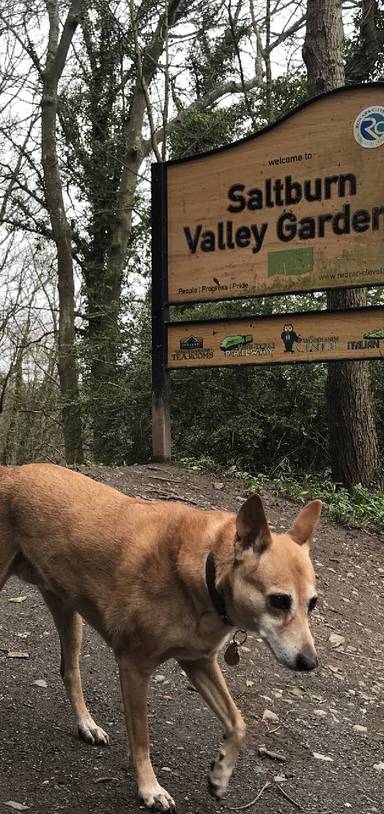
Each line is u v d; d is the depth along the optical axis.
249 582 0.98
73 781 1.07
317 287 2.64
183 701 1.36
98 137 6.19
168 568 1.03
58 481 1.20
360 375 3.06
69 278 5.61
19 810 0.98
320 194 2.62
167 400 2.93
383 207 2.52
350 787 1.19
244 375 3.39
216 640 1.04
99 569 1.08
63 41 5.55
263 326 2.70
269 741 1.29
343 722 1.41
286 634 0.95
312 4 3.19
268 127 2.68
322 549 2.34
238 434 3.34
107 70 6.04
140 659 1.04
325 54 3.17
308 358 2.62
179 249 2.86
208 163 2.80
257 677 1.51
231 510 2.45
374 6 4.77
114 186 6.17
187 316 3.70
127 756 1.16
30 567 1.20
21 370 6.39
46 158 5.57
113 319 4.54
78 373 5.14
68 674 1.22
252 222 2.74
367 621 1.92
